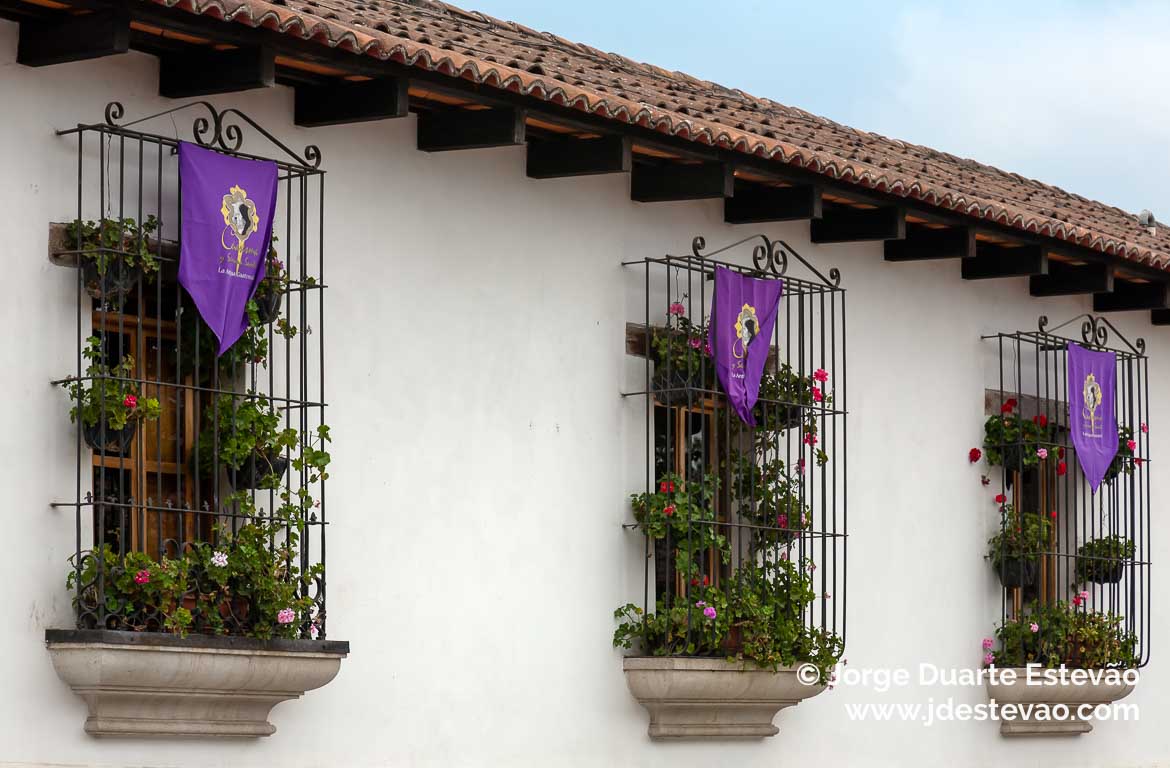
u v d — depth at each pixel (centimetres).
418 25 916
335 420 868
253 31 764
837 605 1130
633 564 1006
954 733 1205
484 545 928
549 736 949
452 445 918
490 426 938
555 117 893
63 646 739
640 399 1021
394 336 898
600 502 991
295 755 836
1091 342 1357
